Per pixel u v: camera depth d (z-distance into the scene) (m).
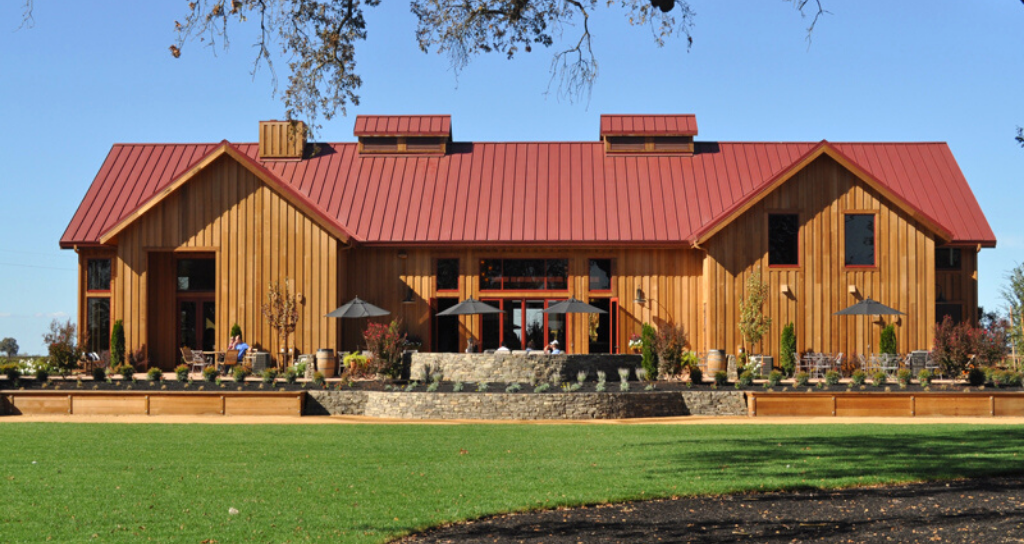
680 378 28.64
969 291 34.88
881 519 11.05
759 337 32.09
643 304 33.78
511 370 27.86
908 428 20.88
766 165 37.06
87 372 31.73
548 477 14.11
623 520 11.29
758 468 14.67
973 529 10.48
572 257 34.00
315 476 14.33
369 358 28.84
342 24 15.20
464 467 15.26
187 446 17.98
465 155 37.78
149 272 33.69
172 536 10.48
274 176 32.56
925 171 36.91
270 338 32.50
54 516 11.48
